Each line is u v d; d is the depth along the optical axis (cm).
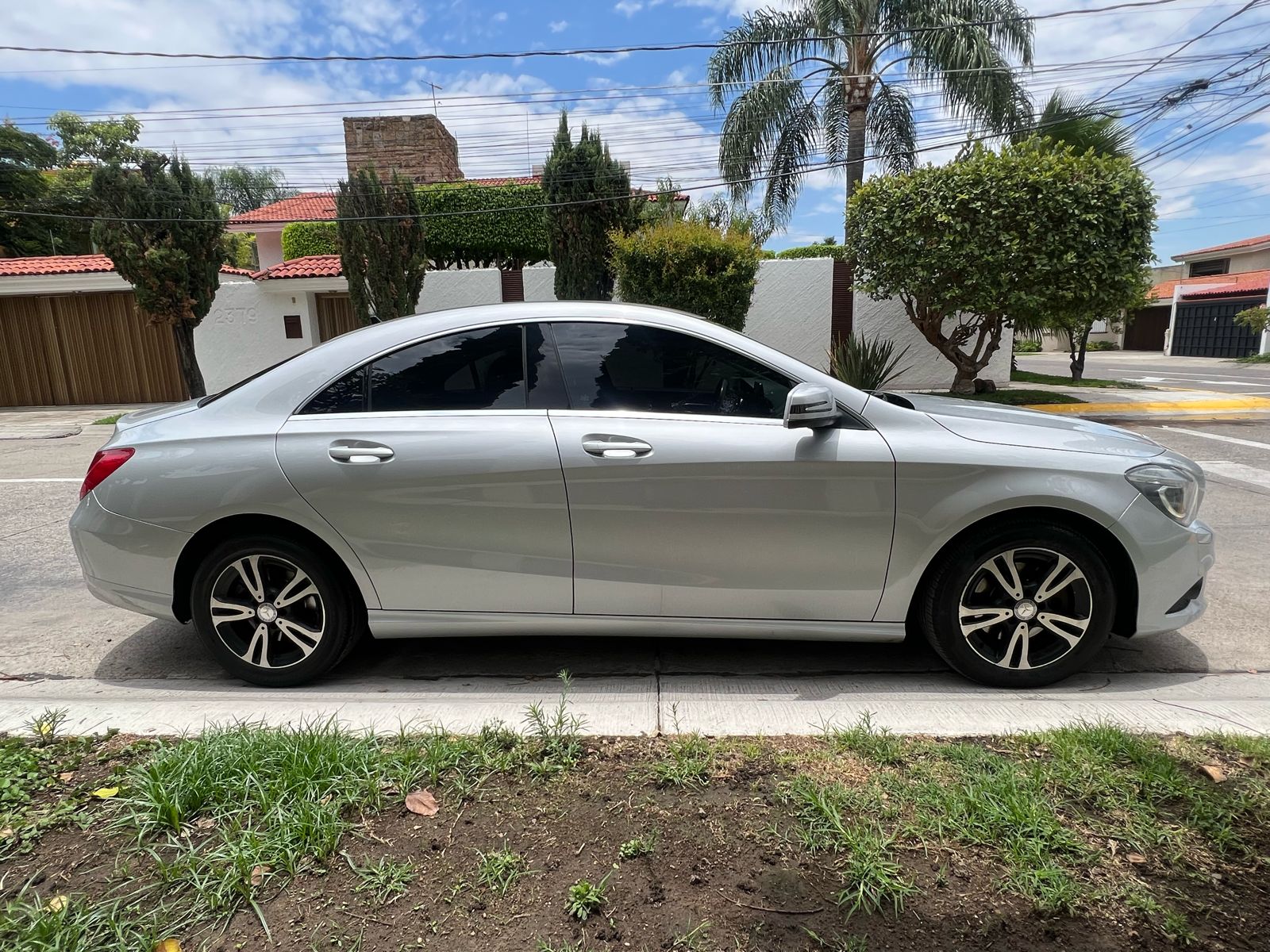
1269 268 3606
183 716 281
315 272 1592
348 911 186
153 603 333
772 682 340
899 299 1432
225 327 1656
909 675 346
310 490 315
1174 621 320
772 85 1595
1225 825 212
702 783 236
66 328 1695
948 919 183
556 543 318
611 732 269
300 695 323
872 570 315
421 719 279
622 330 330
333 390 329
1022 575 320
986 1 1479
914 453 308
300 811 216
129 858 203
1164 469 314
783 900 189
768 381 322
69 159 3344
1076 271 1082
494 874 198
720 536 313
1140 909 184
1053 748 250
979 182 1109
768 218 1727
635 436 312
